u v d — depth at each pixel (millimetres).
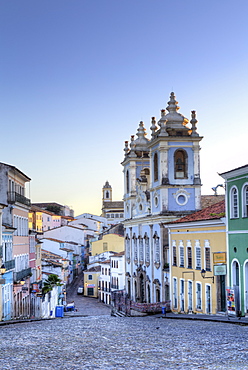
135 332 22047
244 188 30203
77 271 119688
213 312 34625
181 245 42125
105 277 88375
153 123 54969
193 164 51219
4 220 46188
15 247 47375
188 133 51906
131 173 63531
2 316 38031
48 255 91500
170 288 45094
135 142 64188
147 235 55562
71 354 14945
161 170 50688
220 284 34344
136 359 13703
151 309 43625
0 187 47000
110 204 186875
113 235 107625
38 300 55188
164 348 15773
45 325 29109
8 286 41469
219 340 17375
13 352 15562
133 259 62062
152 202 53938
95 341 18344
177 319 33594
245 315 29438
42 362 13500
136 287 60281
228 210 32344
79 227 136250
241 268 30312
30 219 120875
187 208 50750
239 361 12977
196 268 38438
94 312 68500
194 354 14297
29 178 57938
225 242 33031
